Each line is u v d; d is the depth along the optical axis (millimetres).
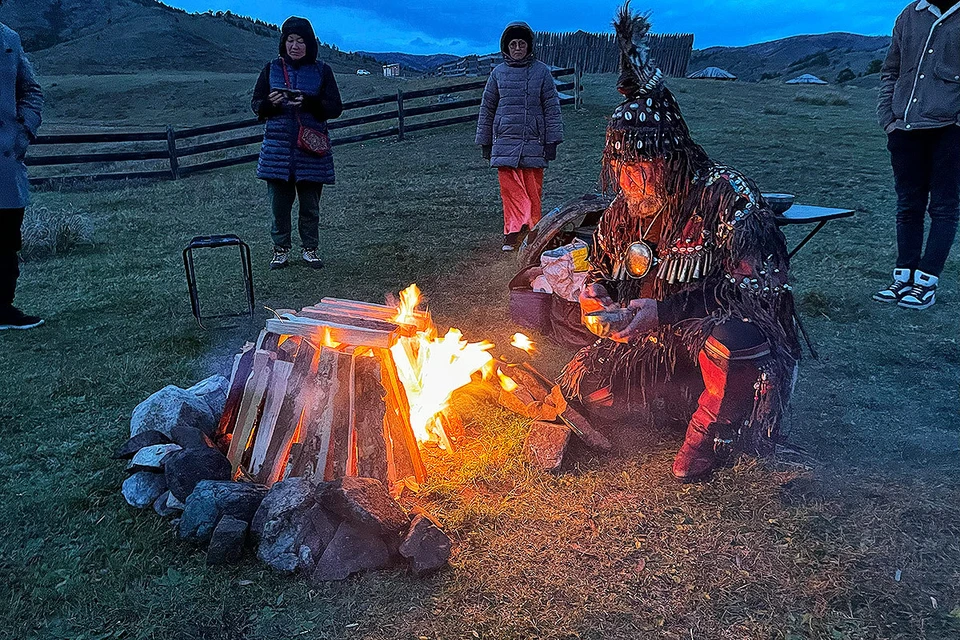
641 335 2998
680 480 2834
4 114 4844
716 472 2816
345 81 41469
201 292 5914
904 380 3855
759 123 15430
